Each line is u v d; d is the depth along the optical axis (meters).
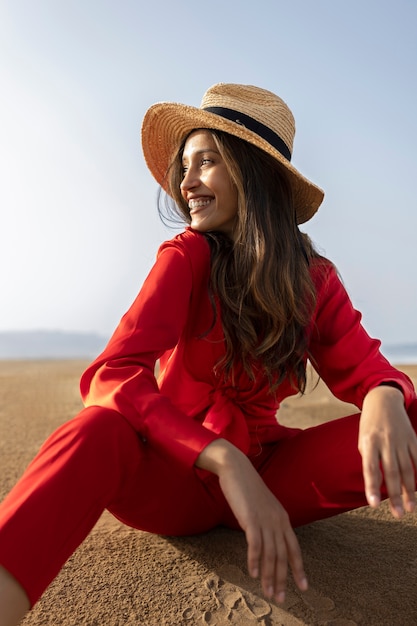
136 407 1.51
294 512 1.87
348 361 1.88
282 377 1.88
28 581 1.26
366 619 1.60
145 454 1.55
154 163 2.34
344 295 2.00
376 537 2.16
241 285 1.85
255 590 1.75
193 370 1.90
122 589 1.76
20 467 3.09
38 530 1.28
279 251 1.90
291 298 1.85
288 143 2.10
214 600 1.70
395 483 1.44
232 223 2.02
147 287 1.77
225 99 2.01
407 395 1.70
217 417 1.84
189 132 2.12
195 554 1.97
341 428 1.76
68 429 1.42
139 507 1.71
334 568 1.89
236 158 1.94
